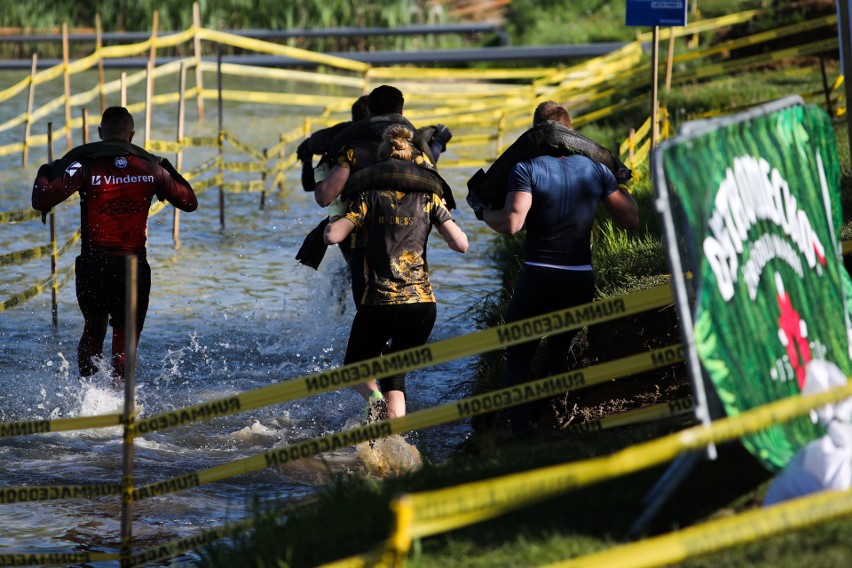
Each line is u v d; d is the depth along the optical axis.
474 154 64.56
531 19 113.44
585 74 76.88
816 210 17.22
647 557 10.77
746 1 98.50
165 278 38.69
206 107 81.88
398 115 25.72
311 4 110.38
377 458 22.30
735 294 13.88
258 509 17.70
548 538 13.62
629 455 11.33
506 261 37.38
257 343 31.64
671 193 14.61
